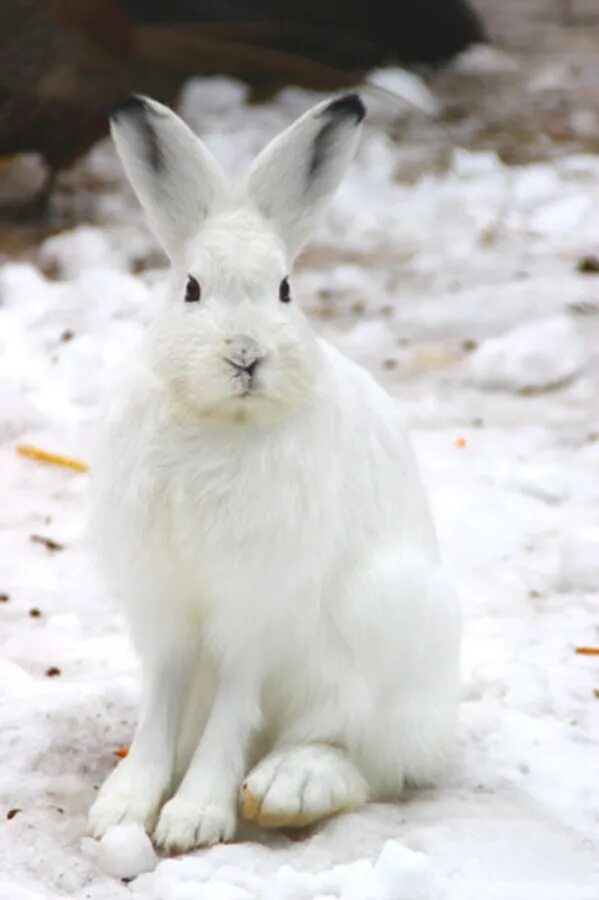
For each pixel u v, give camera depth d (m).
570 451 14.77
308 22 29.67
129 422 7.79
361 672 8.23
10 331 17.02
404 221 22.62
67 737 9.11
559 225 22.11
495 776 8.89
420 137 27.38
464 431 15.24
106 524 7.90
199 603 8.02
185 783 8.08
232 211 8.13
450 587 8.59
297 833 8.19
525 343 16.52
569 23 37.06
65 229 22.67
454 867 7.66
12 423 14.92
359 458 8.17
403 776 8.63
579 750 9.20
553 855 7.88
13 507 13.31
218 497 7.60
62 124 22.30
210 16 28.47
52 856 7.79
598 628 11.10
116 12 22.28
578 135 27.75
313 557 7.82
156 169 8.19
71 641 10.74
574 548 11.98
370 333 17.89
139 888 7.51
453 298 19.20
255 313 7.57
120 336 16.73
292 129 8.18
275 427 7.65
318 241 22.11
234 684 8.16
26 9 21.95
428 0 31.42
